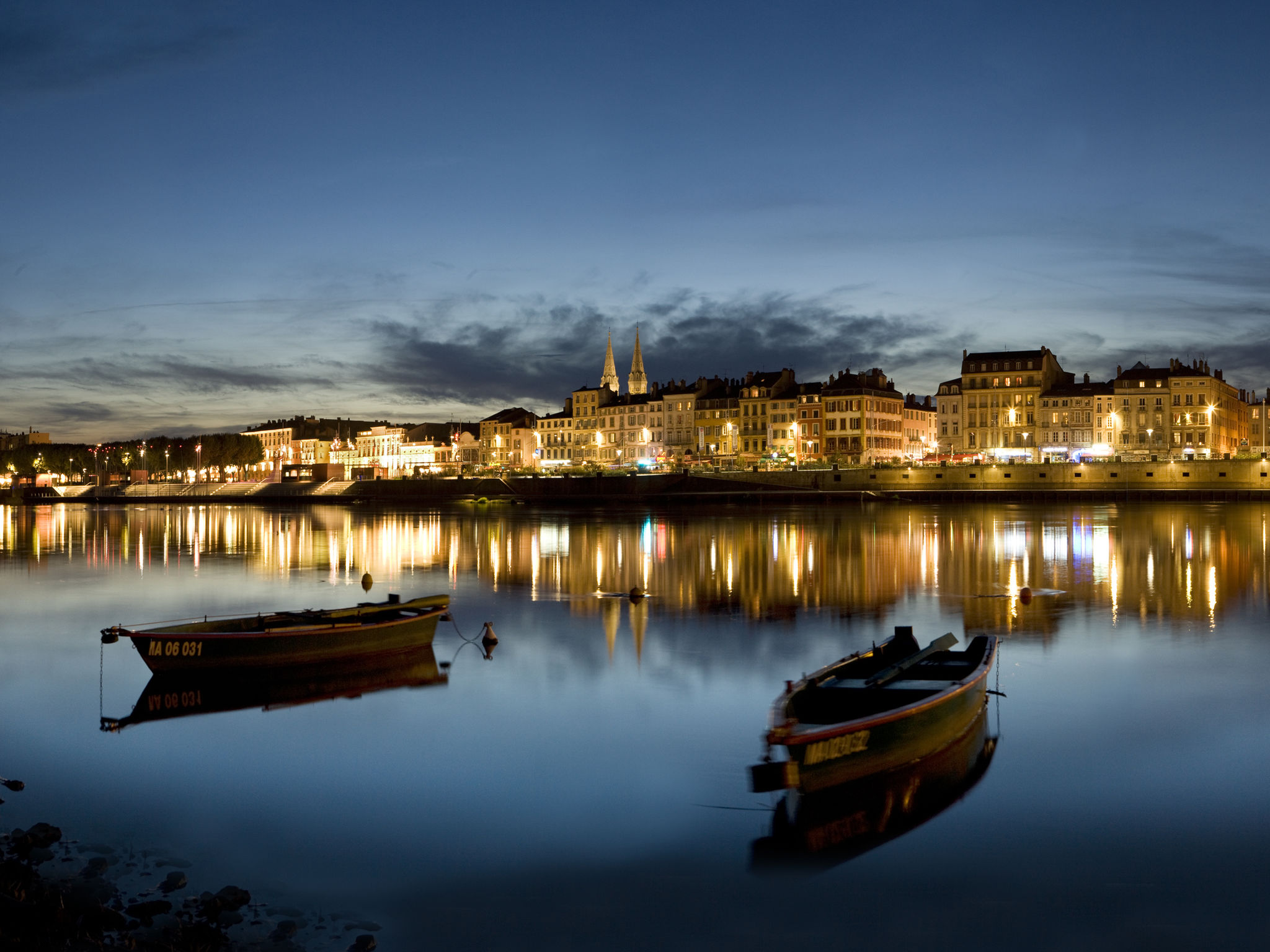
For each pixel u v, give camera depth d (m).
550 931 11.49
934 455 155.38
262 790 16.16
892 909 12.05
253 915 11.59
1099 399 150.12
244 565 55.19
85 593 42.59
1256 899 12.23
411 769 17.16
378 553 61.41
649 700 21.66
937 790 15.92
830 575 44.72
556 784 16.30
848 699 17.19
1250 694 21.64
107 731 19.73
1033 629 29.98
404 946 11.05
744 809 15.19
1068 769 16.80
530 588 41.56
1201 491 113.19
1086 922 11.70
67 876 12.51
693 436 185.12
